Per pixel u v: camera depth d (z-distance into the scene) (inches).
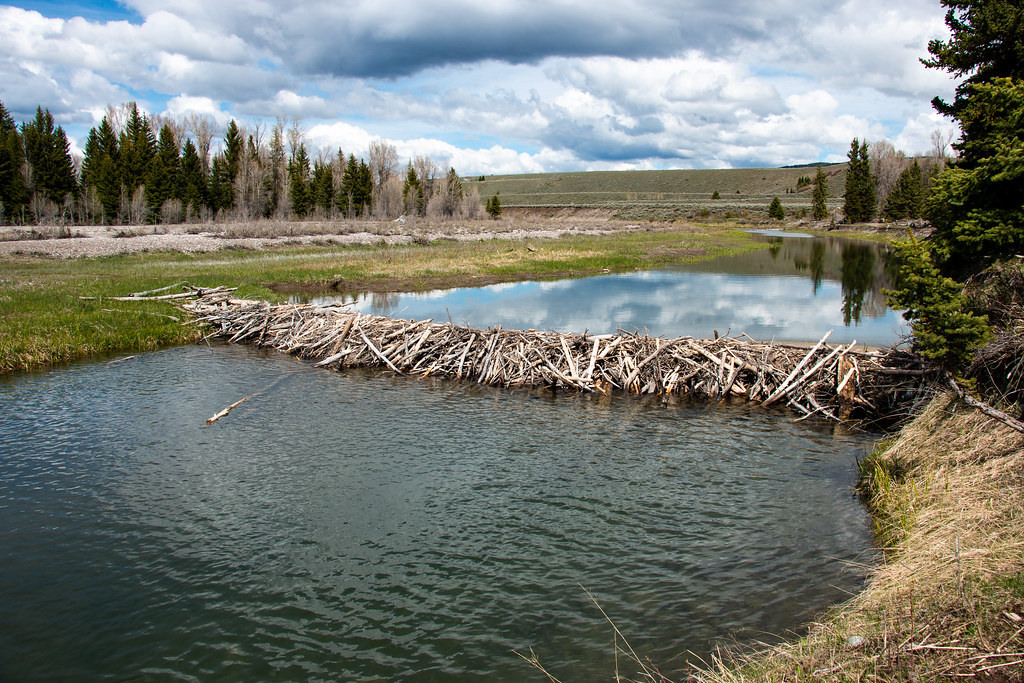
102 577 262.8
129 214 2783.0
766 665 188.9
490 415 467.2
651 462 375.6
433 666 207.9
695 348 540.4
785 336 705.0
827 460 377.1
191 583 258.1
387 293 1103.0
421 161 4485.7
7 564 272.4
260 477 357.7
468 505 321.7
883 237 2655.0
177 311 825.5
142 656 215.6
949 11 664.4
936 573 206.8
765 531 290.2
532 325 781.3
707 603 236.5
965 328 327.0
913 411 417.1
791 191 7022.6
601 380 543.2
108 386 545.0
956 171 438.3
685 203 5890.8
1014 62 622.2
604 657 209.3
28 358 606.9
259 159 3804.1
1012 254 393.1
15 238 1806.1
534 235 2691.9
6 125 3102.9
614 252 1774.1
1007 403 318.7
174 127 3895.2
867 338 693.9
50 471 367.6
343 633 226.1
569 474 358.6
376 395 522.0
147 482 352.5
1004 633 165.8
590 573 259.4
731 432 428.5
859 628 191.5
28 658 214.5
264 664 210.8
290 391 533.6
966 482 271.0
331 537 291.9
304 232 2347.4
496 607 238.7
